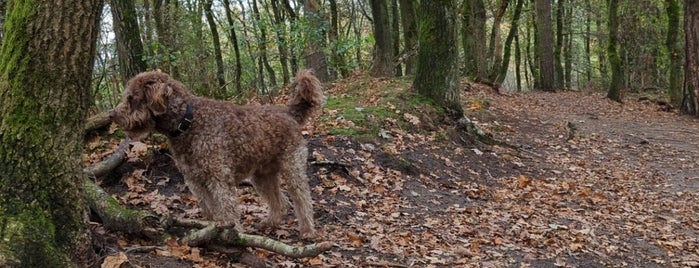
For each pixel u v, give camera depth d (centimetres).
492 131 1421
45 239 361
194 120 486
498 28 2623
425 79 1234
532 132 1501
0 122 369
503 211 828
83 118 394
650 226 860
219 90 1359
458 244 657
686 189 1110
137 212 486
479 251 644
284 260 513
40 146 369
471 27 2214
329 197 740
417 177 910
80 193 393
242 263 478
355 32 3041
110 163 652
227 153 491
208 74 1641
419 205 790
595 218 869
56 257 361
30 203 365
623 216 898
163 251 460
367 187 808
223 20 2541
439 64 1216
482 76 2241
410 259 582
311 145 886
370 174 848
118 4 1017
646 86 3291
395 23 2570
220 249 479
